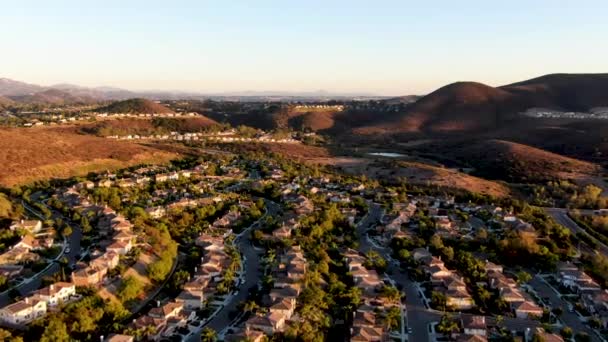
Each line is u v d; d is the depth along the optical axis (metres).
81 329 128.50
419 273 176.00
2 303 143.75
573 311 156.62
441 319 145.38
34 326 127.19
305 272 166.75
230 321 141.62
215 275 169.00
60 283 147.12
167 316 137.62
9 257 170.75
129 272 164.75
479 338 129.12
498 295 161.88
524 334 138.25
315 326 136.00
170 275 171.25
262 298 153.38
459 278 171.12
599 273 183.50
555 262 189.50
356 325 135.50
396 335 136.88
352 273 172.75
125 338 124.31
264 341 126.31
